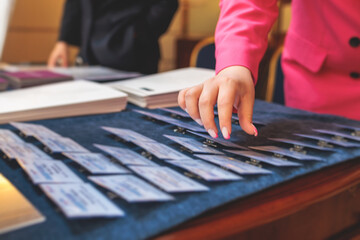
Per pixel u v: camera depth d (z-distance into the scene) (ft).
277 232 1.42
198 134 2.00
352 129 2.25
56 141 1.85
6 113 2.39
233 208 1.30
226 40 2.12
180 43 11.91
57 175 1.39
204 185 1.40
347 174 1.66
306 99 3.43
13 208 1.20
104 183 1.28
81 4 5.85
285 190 1.46
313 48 3.27
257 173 1.50
